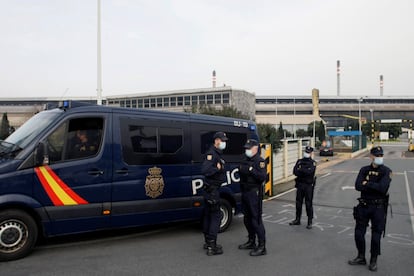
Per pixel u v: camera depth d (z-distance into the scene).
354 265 5.53
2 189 5.24
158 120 6.91
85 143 6.00
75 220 5.80
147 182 6.56
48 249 6.09
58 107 6.23
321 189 15.20
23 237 5.47
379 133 96.44
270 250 6.29
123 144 6.36
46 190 5.57
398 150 54.31
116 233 7.34
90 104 6.25
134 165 6.43
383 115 129.12
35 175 5.49
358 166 28.33
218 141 6.25
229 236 7.26
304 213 9.94
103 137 6.17
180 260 5.65
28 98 98.19
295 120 109.00
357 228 5.59
